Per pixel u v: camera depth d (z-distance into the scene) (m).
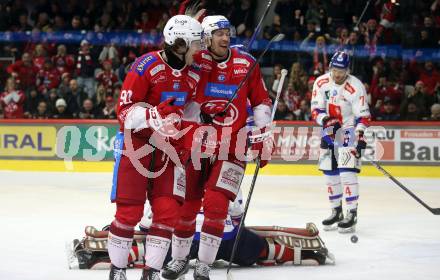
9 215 10.57
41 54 19.83
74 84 18.23
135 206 5.94
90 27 20.86
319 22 19.34
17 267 7.15
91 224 9.82
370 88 18.03
